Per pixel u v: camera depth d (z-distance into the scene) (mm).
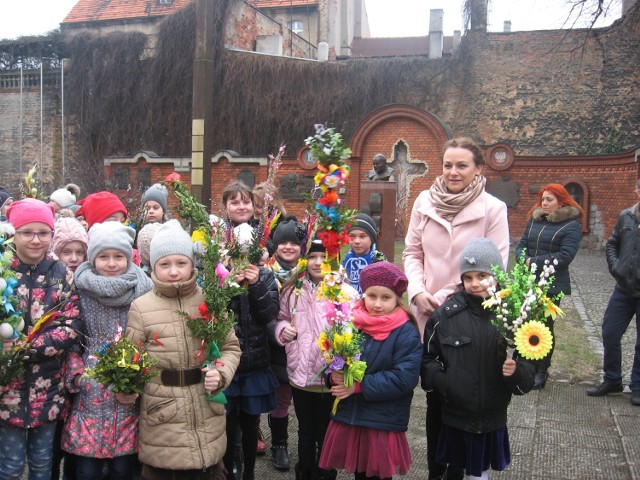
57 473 3975
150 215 5906
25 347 3391
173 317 3508
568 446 4871
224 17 26359
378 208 11766
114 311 3678
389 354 3596
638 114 24719
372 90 26297
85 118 28500
